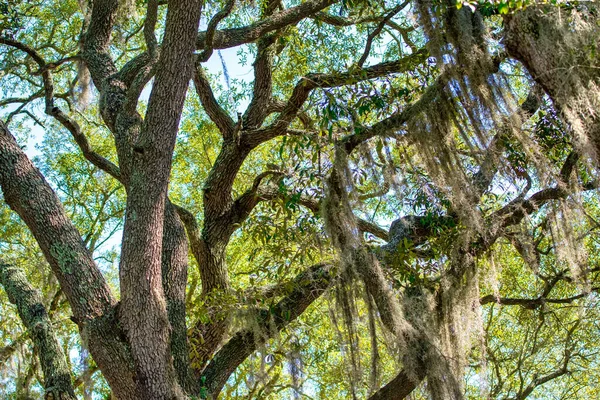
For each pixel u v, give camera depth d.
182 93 6.67
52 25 13.27
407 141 6.96
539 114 7.55
